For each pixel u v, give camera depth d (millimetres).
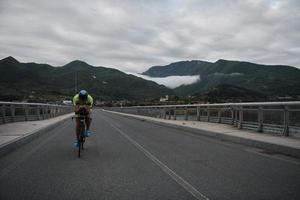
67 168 8570
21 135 14000
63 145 13047
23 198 5980
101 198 5980
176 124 22469
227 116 21312
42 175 7773
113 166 8844
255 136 14047
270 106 15602
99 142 14031
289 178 7473
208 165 8984
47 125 20109
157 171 8234
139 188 6656
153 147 12531
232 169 8453
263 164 9117
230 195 6164
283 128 14242
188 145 13148
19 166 8828
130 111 54906
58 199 5930
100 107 148125
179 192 6371
